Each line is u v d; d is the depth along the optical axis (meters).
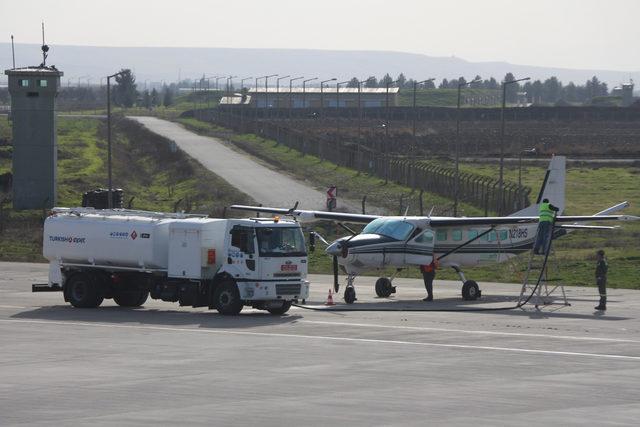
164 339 65.38
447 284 107.38
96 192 148.00
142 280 85.94
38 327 71.69
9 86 167.62
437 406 44.47
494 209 158.75
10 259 129.38
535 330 70.00
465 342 64.06
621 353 59.62
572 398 46.31
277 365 55.19
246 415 42.50
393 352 59.84
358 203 177.38
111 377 51.53
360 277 114.62
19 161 168.38
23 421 41.47
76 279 85.25
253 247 77.81
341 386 49.09
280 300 78.75
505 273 115.06
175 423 41.06
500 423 41.19
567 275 110.75
